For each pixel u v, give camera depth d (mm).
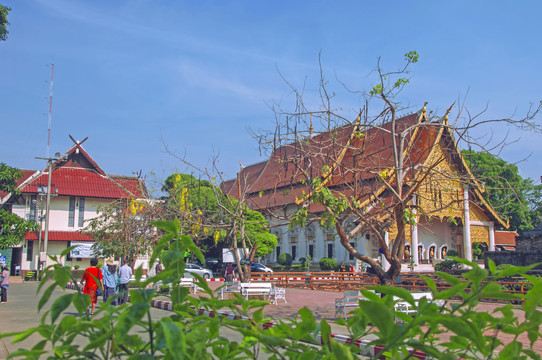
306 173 13547
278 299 21938
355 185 13266
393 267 13172
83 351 1773
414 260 41844
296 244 50125
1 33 20828
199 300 2498
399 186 12867
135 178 45312
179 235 2316
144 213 29328
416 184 13695
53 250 40594
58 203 40906
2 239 25016
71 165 42531
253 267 43531
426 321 2031
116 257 29719
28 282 36219
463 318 2090
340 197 12188
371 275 34031
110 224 30656
